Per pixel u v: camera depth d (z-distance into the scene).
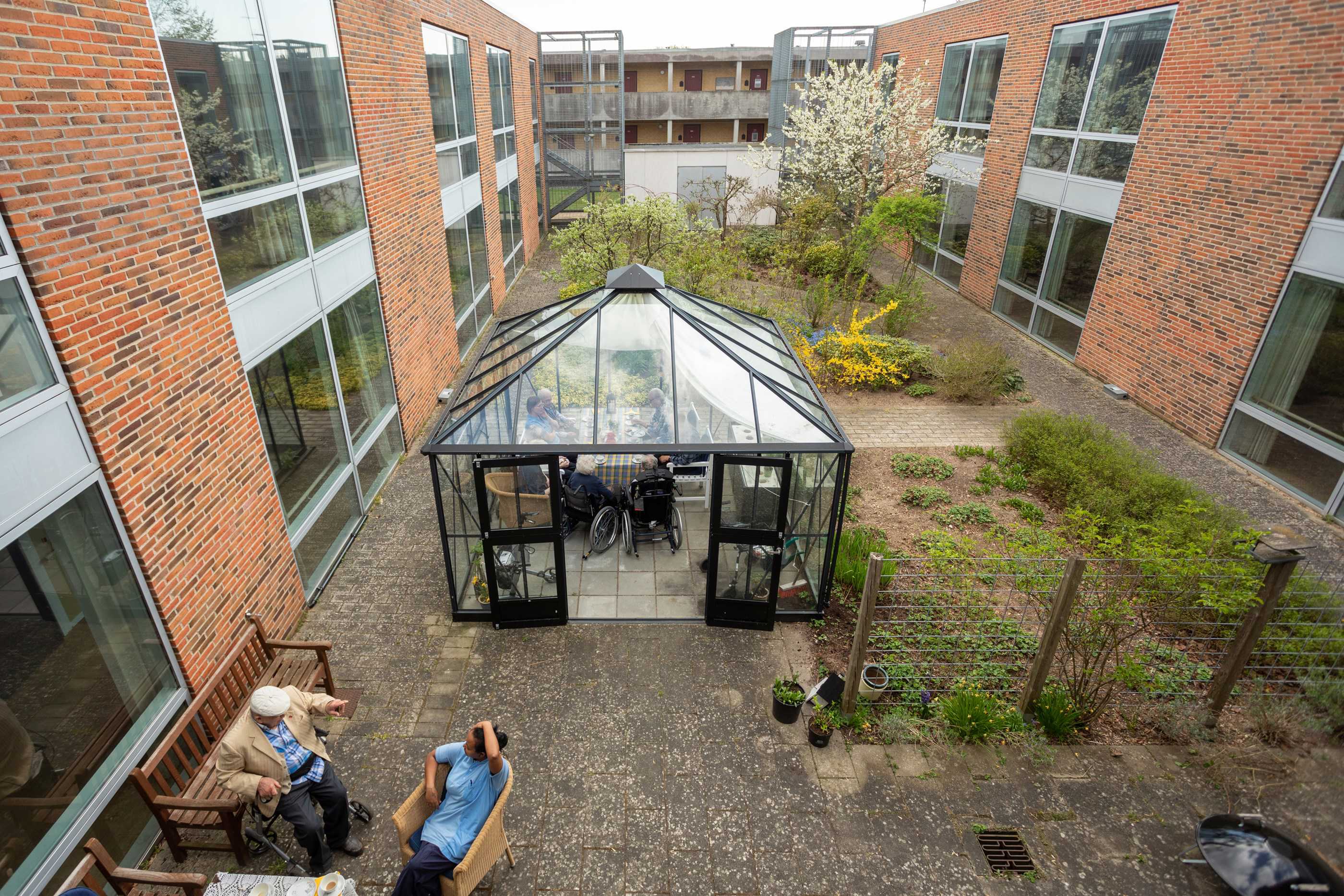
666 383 6.73
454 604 6.73
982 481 9.36
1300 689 5.82
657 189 26.28
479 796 4.17
